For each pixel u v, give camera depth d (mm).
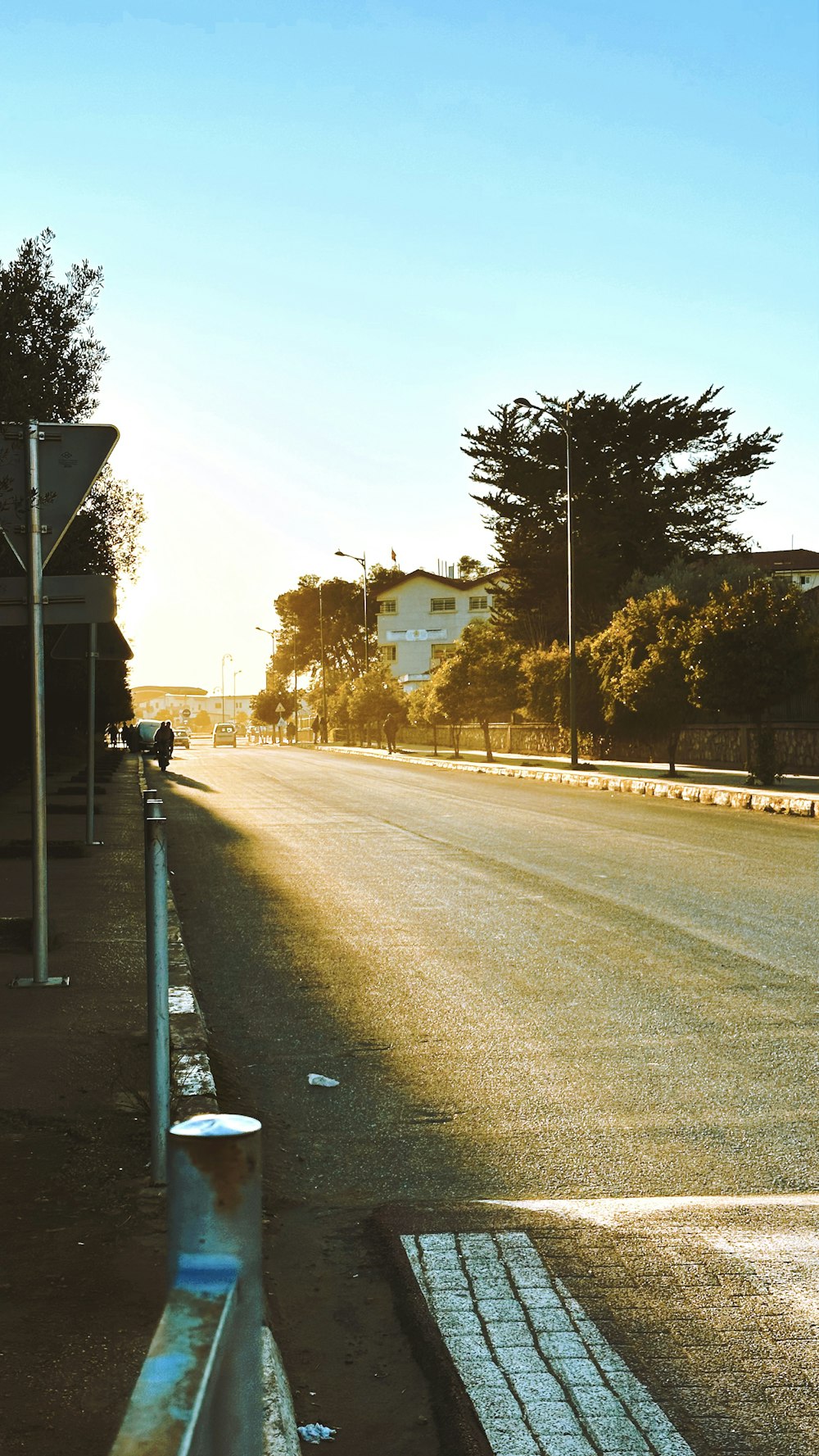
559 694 40062
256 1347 1062
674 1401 2961
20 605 7477
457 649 46125
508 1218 4219
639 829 19703
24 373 8211
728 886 13000
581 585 53156
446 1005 7863
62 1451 2559
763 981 8391
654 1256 3863
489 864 15359
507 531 55906
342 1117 5609
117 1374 2916
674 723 30234
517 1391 2994
